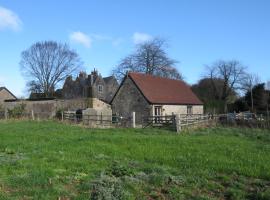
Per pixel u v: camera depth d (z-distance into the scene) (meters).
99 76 89.19
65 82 91.81
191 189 12.66
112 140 22.48
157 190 12.34
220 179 13.85
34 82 88.62
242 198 11.80
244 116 40.62
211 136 27.30
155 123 36.12
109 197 10.41
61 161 15.47
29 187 11.62
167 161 16.50
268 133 30.48
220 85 91.19
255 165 15.81
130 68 75.69
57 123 37.78
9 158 15.93
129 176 13.48
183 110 53.72
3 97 90.25
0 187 11.59
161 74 75.19
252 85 87.19
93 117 45.12
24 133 26.19
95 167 14.62
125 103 50.09
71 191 11.63
